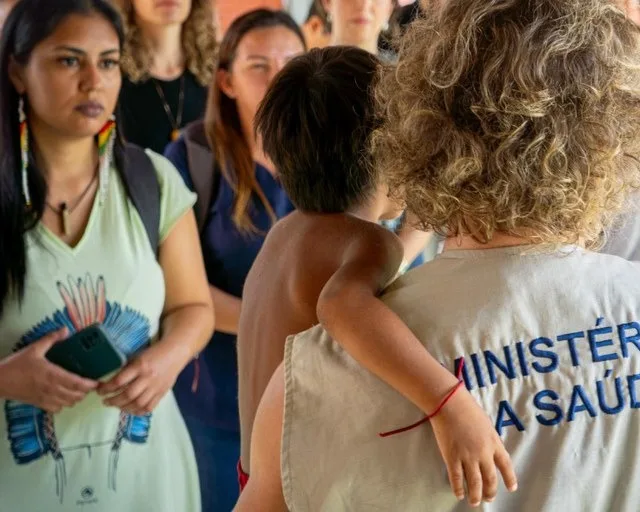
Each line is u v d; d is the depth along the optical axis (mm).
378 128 877
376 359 729
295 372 772
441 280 762
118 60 1728
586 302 728
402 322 750
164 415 1839
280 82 1097
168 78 2094
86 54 1657
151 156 1844
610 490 706
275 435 781
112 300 1692
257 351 1109
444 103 724
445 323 735
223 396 2127
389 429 724
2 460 1639
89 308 1676
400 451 719
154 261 1774
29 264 1638
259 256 1169
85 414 1680
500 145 691
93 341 1626
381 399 731
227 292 2102
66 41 1640
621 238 1080
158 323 1804
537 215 711
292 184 1093
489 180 706
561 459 699
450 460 686
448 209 736
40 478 1656
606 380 710
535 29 691
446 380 705
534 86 681
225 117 2074
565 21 696
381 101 833
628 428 706
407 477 715
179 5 2045
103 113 1688
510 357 717
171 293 1856
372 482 725
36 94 1634
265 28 2041
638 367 711
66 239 1688
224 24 2146
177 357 1745
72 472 1676
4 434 1638
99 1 1719
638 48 725
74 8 1662
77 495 1680
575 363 713
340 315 771
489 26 706
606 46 699
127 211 1751
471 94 706
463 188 720
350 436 736
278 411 782
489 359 718
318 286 1015
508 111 686
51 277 1654
